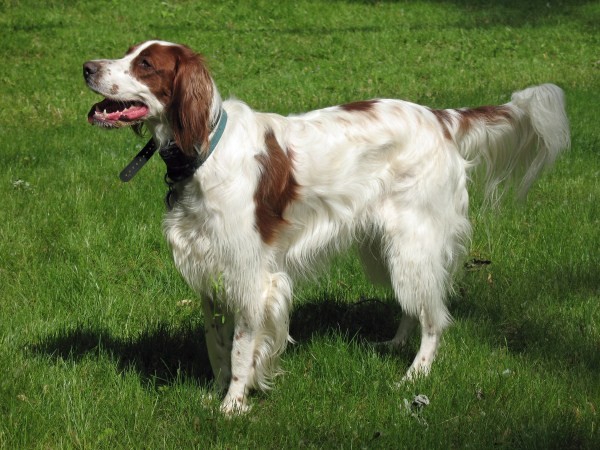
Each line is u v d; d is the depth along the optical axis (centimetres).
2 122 1059
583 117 1077
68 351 502
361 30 1778
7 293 579
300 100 1211
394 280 480
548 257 638
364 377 473
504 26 1848
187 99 414
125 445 409
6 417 423
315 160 451
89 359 485
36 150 911
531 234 682
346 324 558
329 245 477
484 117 508
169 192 436
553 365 486
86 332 524
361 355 495
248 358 446
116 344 518
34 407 429
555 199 766
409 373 482
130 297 580
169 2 1888
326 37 1706
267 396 467
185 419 431
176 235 436
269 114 456
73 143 945
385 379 477
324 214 463
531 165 525
